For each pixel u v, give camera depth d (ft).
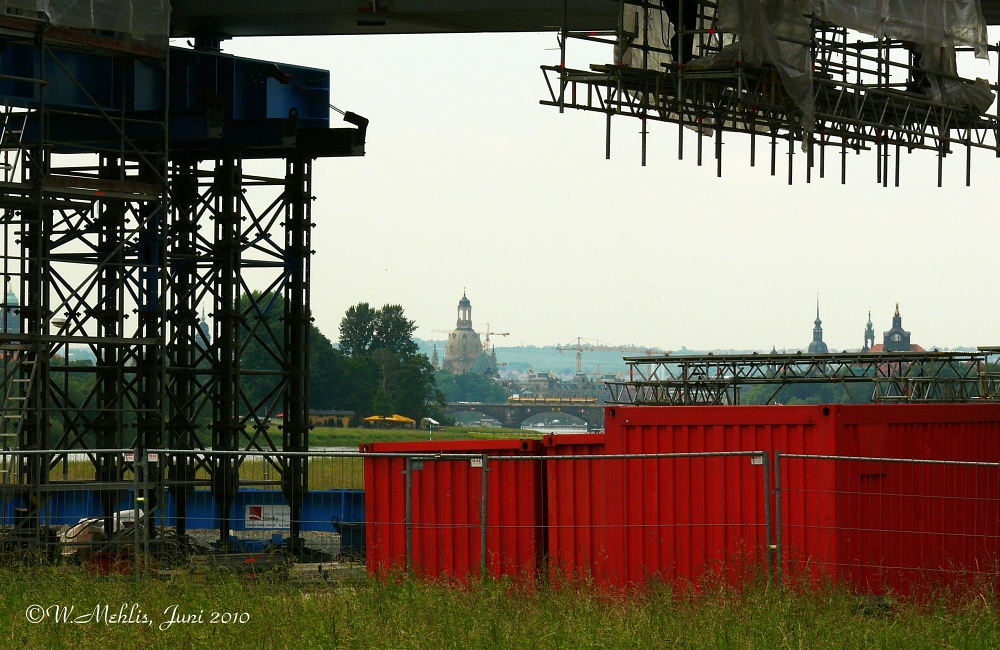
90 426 403.54
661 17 365.20
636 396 550.36
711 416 237.04
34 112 400.47
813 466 230.07
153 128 397.19
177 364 428.15
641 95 335.67
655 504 236.84
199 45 434.71
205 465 431.84
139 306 410.93
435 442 254.47
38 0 332.60
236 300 425.69
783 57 338.13
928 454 242.99
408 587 215.31
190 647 181.27
